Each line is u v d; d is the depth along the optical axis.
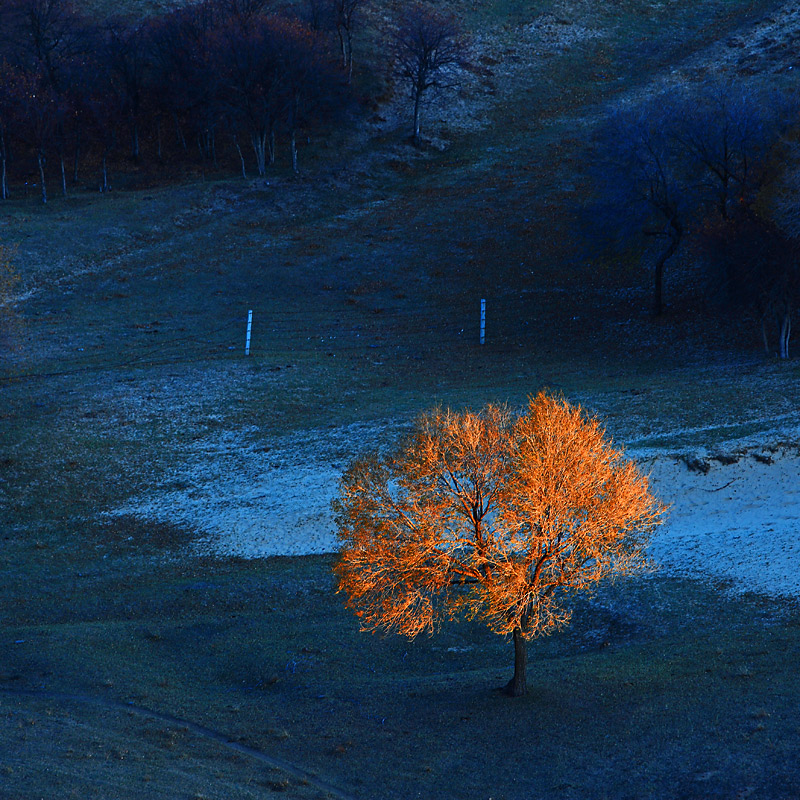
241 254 101.38
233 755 30.70
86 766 29.23
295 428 64.19
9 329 74.25
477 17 160.62
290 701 35.22
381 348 80.88
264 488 55.94
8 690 37.00
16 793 26.86
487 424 33.72
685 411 56.78
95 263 99.25
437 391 69.56
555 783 27.27
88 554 51.09
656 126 77.50
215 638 41.22
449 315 87.50
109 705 35.28
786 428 51.16
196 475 58.84
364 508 33.28
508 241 100.50
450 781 28.16
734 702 29.86
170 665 39.28
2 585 47.94
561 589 41.97
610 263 92.25
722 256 67.75
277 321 87.00
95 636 41.56
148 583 47.44
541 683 33.69
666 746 28.09
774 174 71.12
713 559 42.47
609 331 79.44
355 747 30.88
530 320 84.62
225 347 81.06
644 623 38.31
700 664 33.12
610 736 29.23
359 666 38.16
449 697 33.72
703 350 71.50
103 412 67.81
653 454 50.97
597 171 87.00
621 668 33.94
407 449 33.84
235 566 48.31
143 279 96.31
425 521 31.95
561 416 32.56
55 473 59.84
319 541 49.50
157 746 31.36
